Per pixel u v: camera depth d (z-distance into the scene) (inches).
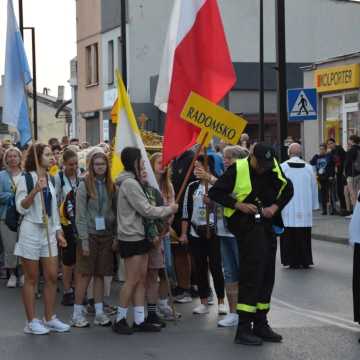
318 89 1111.6
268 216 343.9
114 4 1680.6
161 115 1552.7
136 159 365.4
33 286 372.5
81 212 385.7
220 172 461.1
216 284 411.8
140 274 370.0
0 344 354.0
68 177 480.1
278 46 834.2
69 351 340.5
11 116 384.5
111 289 491.5
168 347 345.1
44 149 364.5
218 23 385.4
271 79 1563.7
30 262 366.6
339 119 1085.1
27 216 364.2
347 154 850.1
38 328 372.5
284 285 506.6
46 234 366.3
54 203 370.6
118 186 368.2
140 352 337.1
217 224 382.3
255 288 344.8
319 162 945.5
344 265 593.9
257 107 1551.4
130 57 1620.3
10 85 385.4
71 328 386.0
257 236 343.3
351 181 850.1
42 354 336.2
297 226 577.0
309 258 581.3
